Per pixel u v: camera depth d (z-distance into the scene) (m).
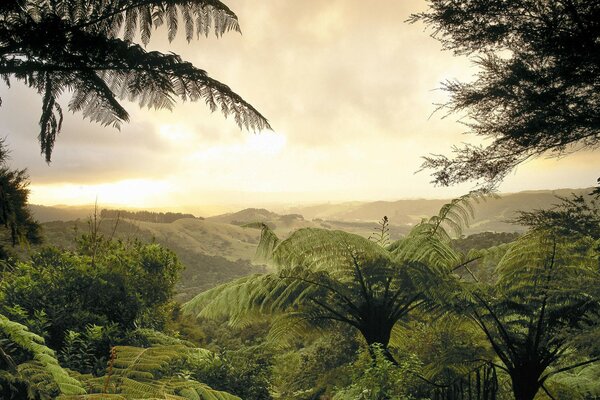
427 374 6.92
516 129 3.85
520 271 6.56
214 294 7.09
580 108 3.65
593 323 5.09
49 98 2.42
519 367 6.34
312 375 8.13
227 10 2.63
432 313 7.20
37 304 4.76
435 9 4.18
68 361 3.97
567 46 3.49
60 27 2.09
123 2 2.34
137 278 6.43
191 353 5.20
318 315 6.94
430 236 6.28
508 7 3.81
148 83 2.45
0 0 1.96
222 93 2.49
